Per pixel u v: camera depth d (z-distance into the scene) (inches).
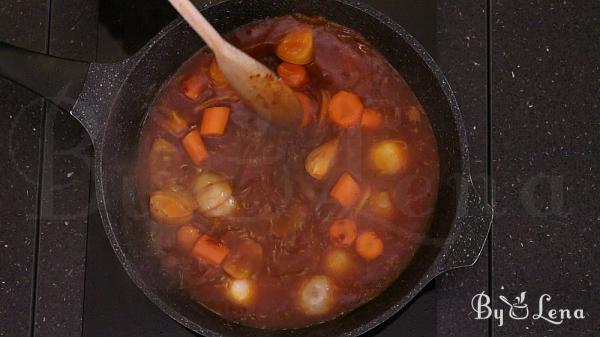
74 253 32.3
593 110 32.7
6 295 32.3
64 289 32.3
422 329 31.5
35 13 32.6
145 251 30.0
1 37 32.7
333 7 29.4
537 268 32.3
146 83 29.9
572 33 32.7
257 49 30.5
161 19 32.3
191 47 30.3
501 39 32.7
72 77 28.6
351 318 29.6
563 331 32.2
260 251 29.9
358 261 29.8
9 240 32.4
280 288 29.8
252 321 29.9
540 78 32.7
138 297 31.7
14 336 32.1
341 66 30.3
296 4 29.5
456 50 32.6
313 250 29.8
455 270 32.1
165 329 31.7
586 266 32.4
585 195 32.5
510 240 32.4
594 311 32.2
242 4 29.4
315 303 29.7
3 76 28.5
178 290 29.9
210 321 29.6
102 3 32.3
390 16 32.2
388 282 29.8
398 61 30.1
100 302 31.7
